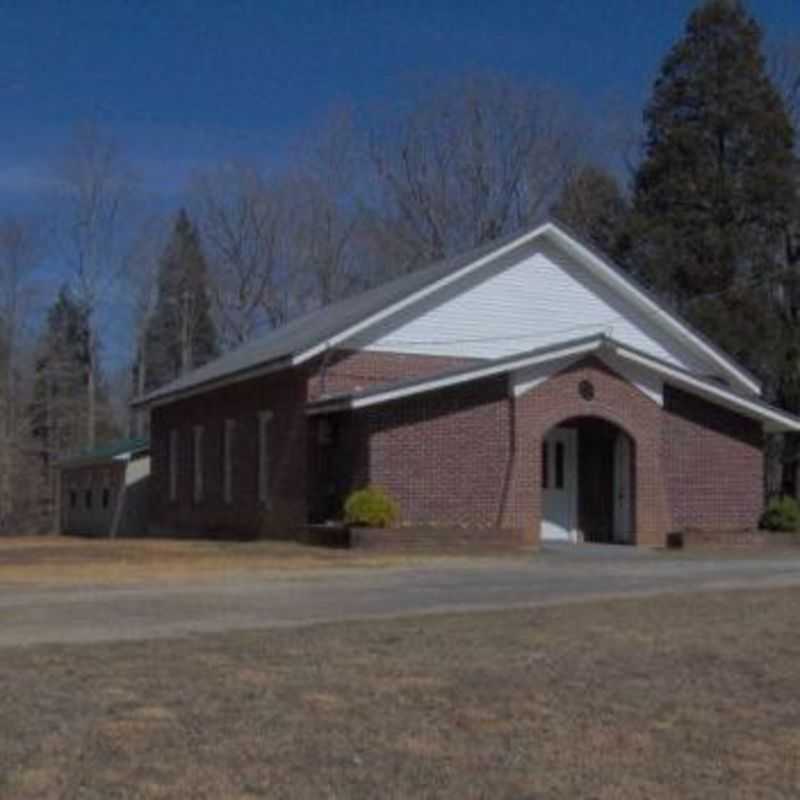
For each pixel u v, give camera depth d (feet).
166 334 215.51
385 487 85.05
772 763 24.98
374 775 23.24
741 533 91.45
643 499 91.66
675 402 94.58
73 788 22.00
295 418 92.63
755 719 28.50
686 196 151.53
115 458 144.87
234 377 100.53
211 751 24.54
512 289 97.30
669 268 149.59
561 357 89.30
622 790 22.85
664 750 25.70
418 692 30.30
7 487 199.31
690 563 73.31
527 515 87.81
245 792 22.03
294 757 24.29
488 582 59.06
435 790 22.44
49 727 26.23
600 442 96.02
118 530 144.97
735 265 149.38
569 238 98.02
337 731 26.32
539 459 88.63
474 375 86.17
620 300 100.89
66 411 212.43
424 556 77.30
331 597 51.83
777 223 150.61
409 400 86.07
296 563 71.10
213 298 197.36
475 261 95.09
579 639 38.50
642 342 101.35
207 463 113.29
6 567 68.28
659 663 34.68
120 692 29.71
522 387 88.48
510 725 27.27
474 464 87.25
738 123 151.43
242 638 38.32
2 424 201.26
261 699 29.19
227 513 107.24
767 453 151.64
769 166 150.10
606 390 90.94
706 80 152.15
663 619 43.27
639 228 151.02
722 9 152.05
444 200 177.27
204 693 29.73
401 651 35.94
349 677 31.89
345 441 89.30
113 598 51.08
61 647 36.42
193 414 118.21
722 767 24.59
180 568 67.46
